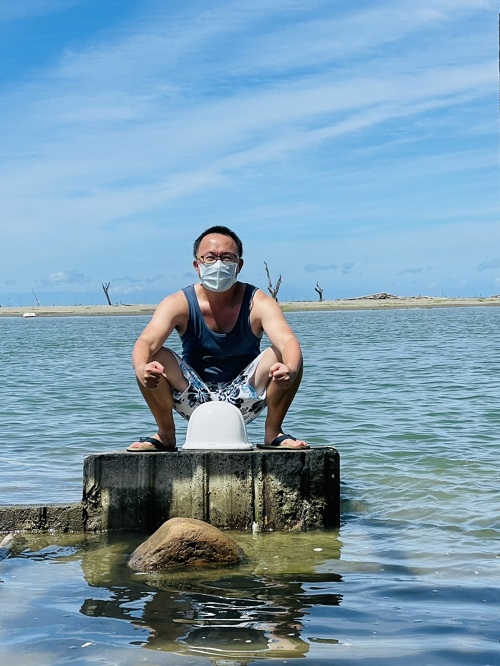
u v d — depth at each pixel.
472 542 5.13
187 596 4.02
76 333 45.44
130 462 5.52
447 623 3.61
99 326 57.88
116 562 4.73
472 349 24.78
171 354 5.77
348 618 3.68
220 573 4.46
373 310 88.19
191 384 5.83
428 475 7.18
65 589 4.17
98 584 4.27
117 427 10.25
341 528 5.60
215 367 5.96
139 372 5.46
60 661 3.17
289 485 5.55
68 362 22.50
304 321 54.94
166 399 5.73
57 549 5.07
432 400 12.58
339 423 10.29
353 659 3.17
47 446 8.89
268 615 3.72
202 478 5.51
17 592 4.12
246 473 5.52
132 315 95.62
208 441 5.66
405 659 3.17
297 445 5.71
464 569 4.53
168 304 5.80
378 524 5.68
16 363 22.20
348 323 50.06
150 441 5.77
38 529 5.51
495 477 7.07
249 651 3.26
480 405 11.93
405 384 14.94
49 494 6.53
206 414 5.71
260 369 5.82
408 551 4.94
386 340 30.53
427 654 3.22
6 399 13.45
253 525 5.54
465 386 14.51
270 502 5.54
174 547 4.60
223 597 4.01
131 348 29.53
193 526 4.70
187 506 5.51
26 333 46.28
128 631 3.50
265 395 5.84
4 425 10.53
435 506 6.12
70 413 11.65
